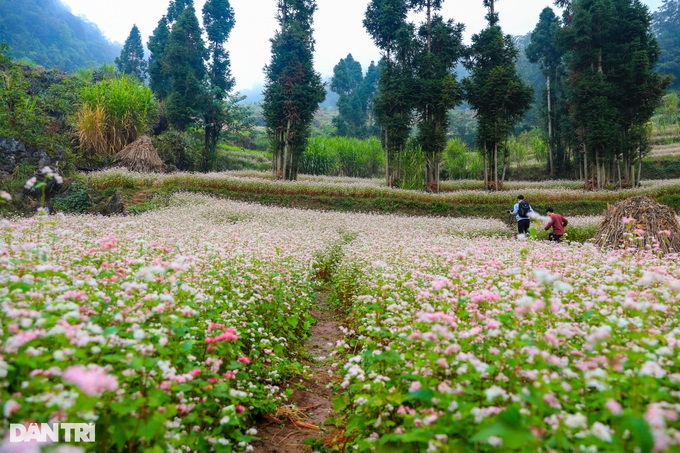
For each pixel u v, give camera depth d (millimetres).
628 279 4895
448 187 32125
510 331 3016
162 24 45000
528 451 1805
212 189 22094
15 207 16672
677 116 54969
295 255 8016
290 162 29812
